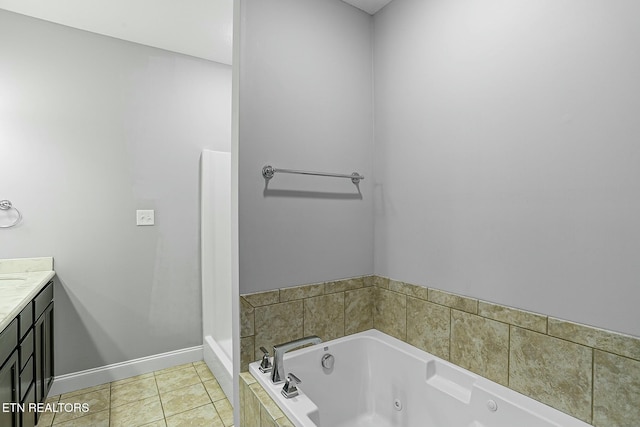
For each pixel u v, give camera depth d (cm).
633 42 105
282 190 174
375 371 188
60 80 230
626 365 106
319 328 185
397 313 191
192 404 221
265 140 168
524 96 133
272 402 137
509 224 139
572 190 120
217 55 280
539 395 128
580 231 118
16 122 218
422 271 177
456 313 159
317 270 186
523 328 134
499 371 142
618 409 108
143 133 260
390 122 197
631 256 106
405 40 187
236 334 166
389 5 198
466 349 155
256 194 166
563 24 122
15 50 218
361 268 204
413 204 182
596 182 114
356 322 200
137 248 259
